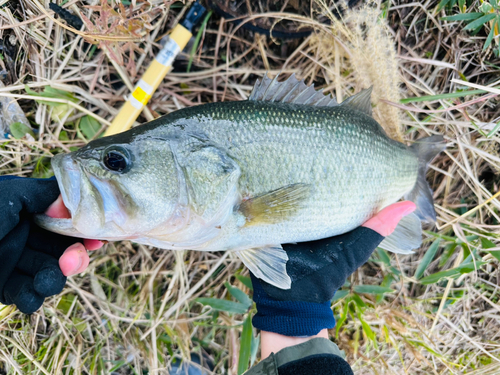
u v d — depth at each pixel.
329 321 0.35
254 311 0.46
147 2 0.41
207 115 0.32
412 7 0.47
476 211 0.50
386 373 0.50
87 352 0.46
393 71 0.45
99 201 0.29
